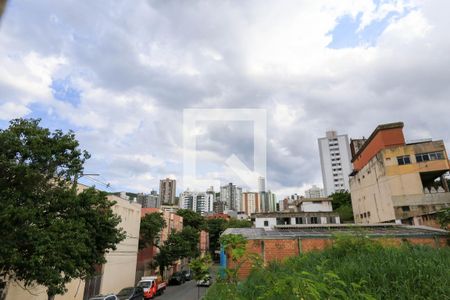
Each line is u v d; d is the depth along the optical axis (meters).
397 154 31.62
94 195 14.24
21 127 11.41
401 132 32.78
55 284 11.26
